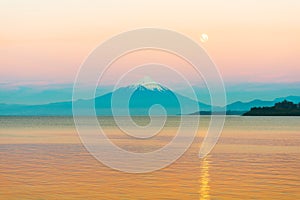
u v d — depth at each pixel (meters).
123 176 28.08
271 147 48.59
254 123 132.50
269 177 27.64
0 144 52.59
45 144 52.50
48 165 33.09
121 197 21.95
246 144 52.72
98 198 21.69
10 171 30.00
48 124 124.75
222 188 24.23
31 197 21.88
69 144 52.69
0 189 23.69
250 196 22.16
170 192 23.25
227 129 92.00
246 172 29.80
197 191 23.44
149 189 23.91
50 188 23.98
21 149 46.06
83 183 25.50
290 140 59.12
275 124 124.31
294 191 23.23
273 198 21.72
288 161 35.81
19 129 90.12
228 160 36.81
